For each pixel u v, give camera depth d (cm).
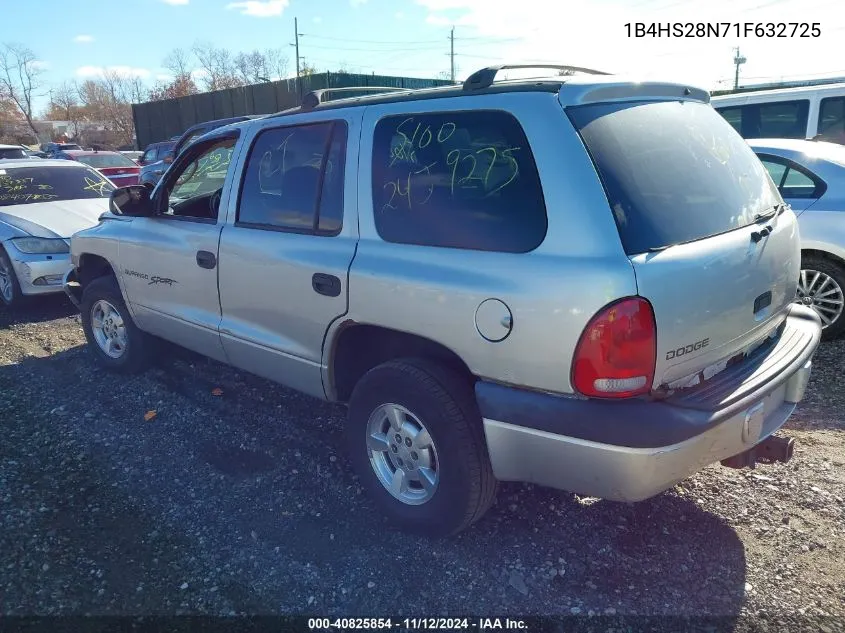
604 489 254
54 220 752
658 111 289
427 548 309
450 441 289
